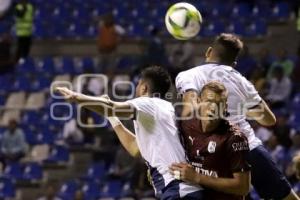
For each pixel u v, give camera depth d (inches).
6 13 2433.6
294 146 1658.5
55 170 1865.2
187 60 2039.9
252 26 2287.2
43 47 2351.1
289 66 1957.4
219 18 2335.1
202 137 648.4
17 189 1861.5
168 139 653.3
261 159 730.2
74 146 1865.2
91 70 2135.8
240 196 654.5
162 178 649.0
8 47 2255.2
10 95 2117.4
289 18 2317.9
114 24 2272.4
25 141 1903.3
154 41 2025.1
